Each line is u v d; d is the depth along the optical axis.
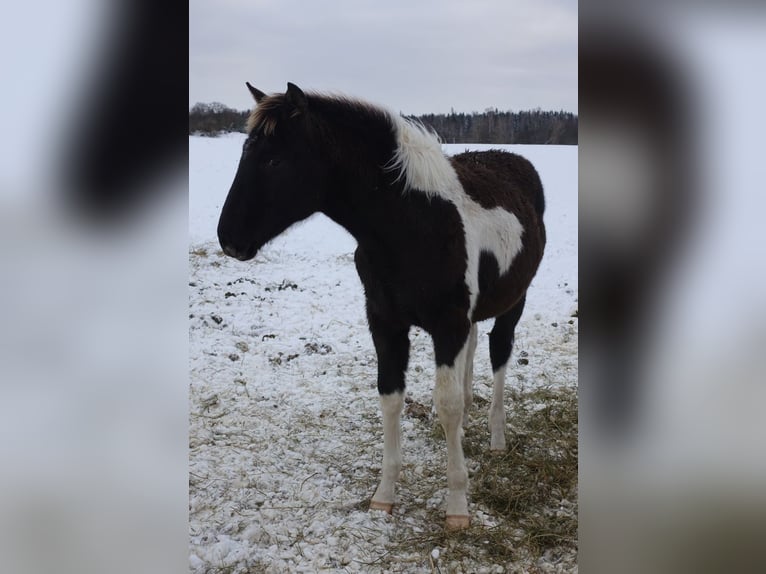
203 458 3.38
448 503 2.90
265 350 5.04
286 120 2.55
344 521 2.87
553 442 3.66
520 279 3.36
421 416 3.96
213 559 2.59
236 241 2.58
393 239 2.72
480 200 3.08
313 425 3.85
